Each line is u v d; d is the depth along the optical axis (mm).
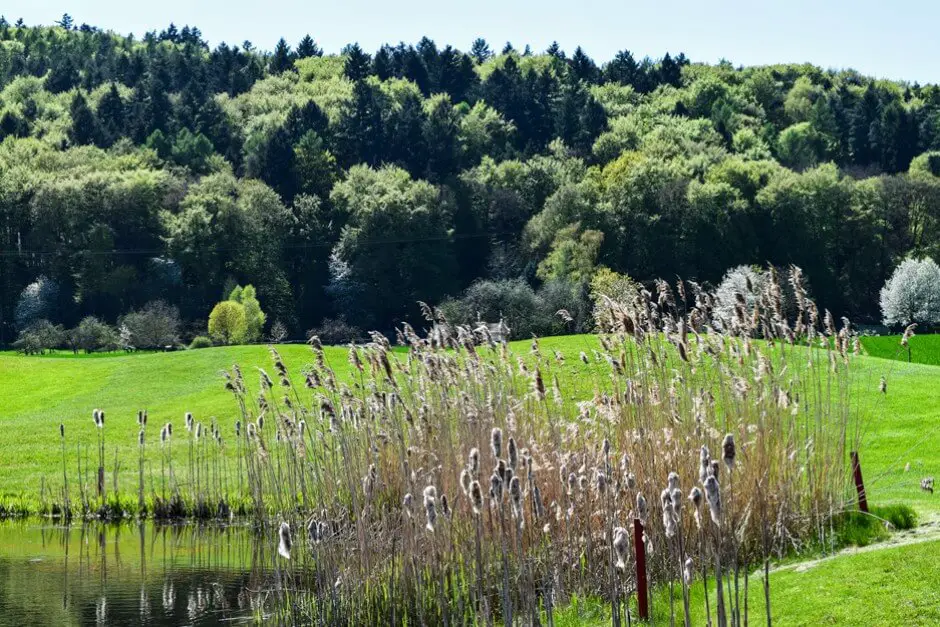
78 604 14625
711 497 6902
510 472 8375
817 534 12953
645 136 134000
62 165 122875
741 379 13258
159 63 176875
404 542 11859
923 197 101812
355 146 134250
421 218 105812
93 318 93688
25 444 29828
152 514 22188
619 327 13281
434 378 14078
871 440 21969
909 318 86688
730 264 93562
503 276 103875
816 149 142125
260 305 103438
